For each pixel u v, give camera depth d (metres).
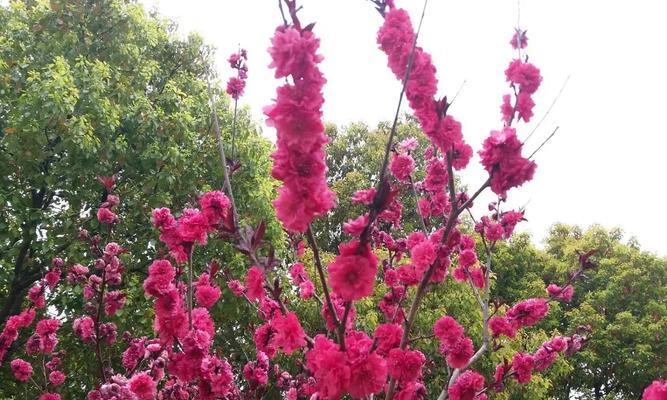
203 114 7.92
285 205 1.80
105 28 7.62
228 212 2.31
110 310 3.90
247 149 7.84
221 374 2.76
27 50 7.01
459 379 3.14
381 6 2.48
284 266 6.51
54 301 6.72
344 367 1.92
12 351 6.79
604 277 15.39
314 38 1.77
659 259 15.02
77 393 6.86
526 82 2.73
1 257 6.76
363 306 7.93
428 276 2.51
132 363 3.84
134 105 7.23
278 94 1.76
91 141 6.37
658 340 13.84
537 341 9.30
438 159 3.35
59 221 6.63
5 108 6.69
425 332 7.94
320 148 1.83
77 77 6.68
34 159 6.41
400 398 2.67
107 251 3.71
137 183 7.43
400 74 2.42
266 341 3.54
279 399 5.86
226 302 7.02
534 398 8.40
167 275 2.82
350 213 12.62
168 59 8.77
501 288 14.62
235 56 3.60
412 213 10.70
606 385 14.87
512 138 2.21
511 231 4.21
